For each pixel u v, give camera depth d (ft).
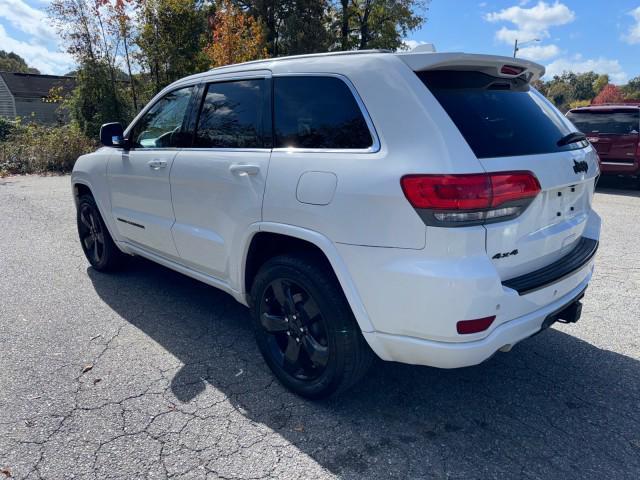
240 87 10.45
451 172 6.98
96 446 8.06
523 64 8.83
